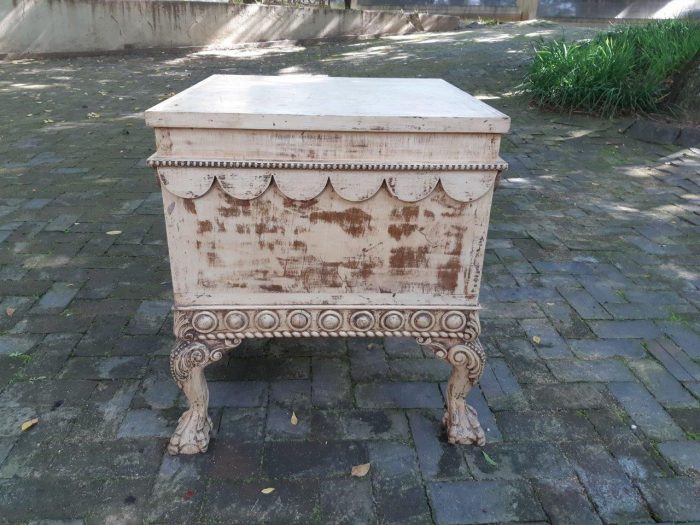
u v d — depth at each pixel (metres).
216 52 11.66
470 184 1.67
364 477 1.93
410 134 1.60
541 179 4.96
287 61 10.53
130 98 7.81
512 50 10.05
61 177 4.79
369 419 2.21
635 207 4.39
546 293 3.15
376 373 2.49
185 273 1.77
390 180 1.65
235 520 1.76
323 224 1.72
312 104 1.74
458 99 1.90
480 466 1.99
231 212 1.69
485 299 3.08
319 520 1.77
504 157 5.50
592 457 2.04
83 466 1.95
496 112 1.65
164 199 1.67
